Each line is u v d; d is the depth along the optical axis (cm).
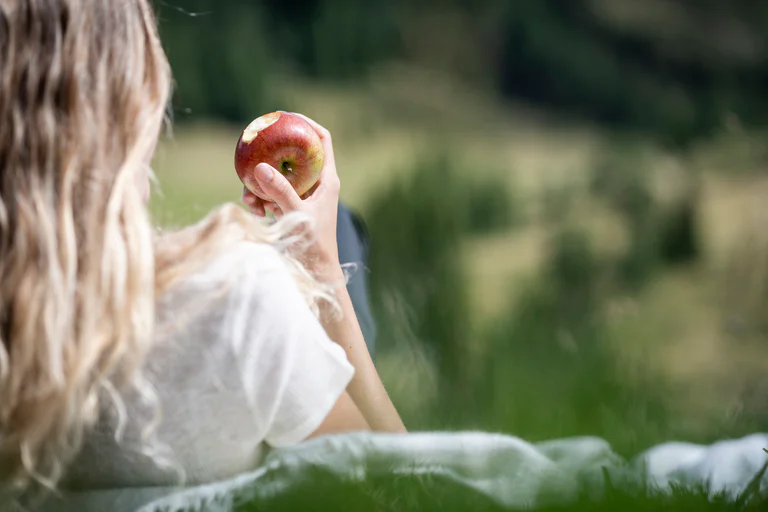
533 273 833
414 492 196
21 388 175
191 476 184
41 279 175
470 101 2534
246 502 184
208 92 2111
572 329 628
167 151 1652
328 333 225
